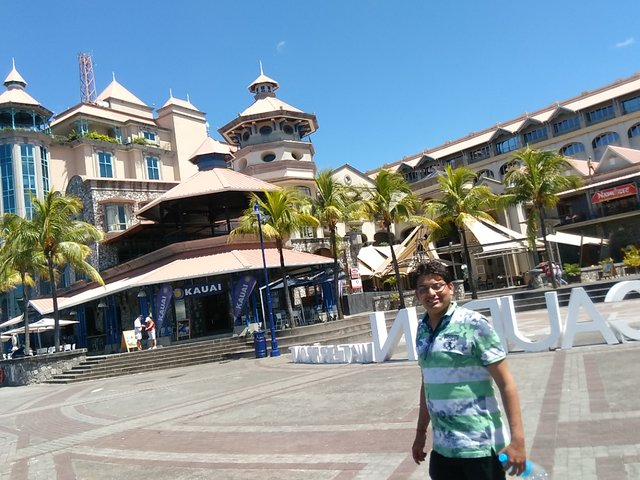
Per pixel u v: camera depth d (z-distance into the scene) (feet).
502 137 205.05
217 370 68.13
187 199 118.83
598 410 24.47
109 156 199.93
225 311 117.39
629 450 18.83
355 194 116.06
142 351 86.69
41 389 76.64
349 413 31.12
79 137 192.24
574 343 45.91
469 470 9.87
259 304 106.73
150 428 34.91
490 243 109.09
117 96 226.58
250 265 96.22
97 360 86.12
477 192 101.35
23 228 85.97
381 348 49.83
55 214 86.38
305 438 26.81
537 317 80.28
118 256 133.49
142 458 27.17
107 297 108.17
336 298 101.40
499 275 150.51
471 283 100.58
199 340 94.73
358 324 93.40
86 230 90.27
